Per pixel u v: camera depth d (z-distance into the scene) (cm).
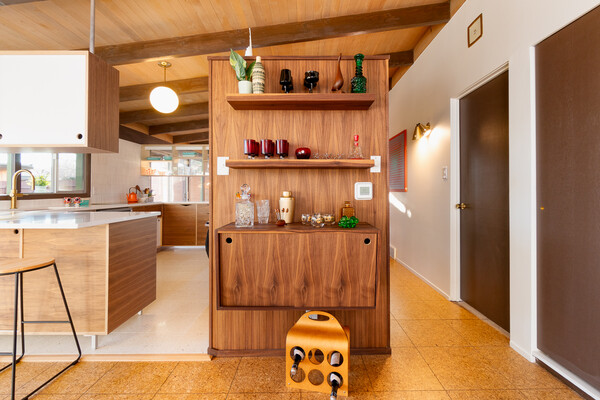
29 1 208
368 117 187
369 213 187
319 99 168
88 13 251
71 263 187
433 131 313
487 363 175
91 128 203
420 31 375
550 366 162
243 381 160
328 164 170
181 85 423
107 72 220
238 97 168
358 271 156
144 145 591
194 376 165
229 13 282
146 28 288
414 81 367
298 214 188
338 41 384
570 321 152
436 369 170
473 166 252
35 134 199
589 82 140
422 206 343
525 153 179
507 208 211
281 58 187
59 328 187
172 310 256
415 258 366
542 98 169
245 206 171
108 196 503
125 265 207
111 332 206
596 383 139
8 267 146
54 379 161
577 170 147
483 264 241
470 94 255
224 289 158
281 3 278
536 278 175
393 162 449
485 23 222
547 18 162
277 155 186
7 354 170
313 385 151
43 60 199
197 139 727
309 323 159
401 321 234
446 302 274
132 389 153
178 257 460
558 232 159
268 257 156
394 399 145
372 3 297
